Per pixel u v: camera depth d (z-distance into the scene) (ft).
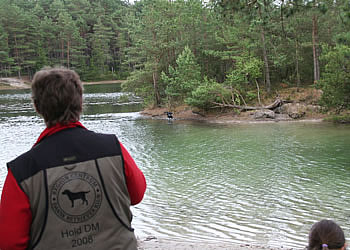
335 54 86.17
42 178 5.70
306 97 107.45
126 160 6.31
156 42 135.74
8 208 5.54
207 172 49.44
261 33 113.19
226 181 44.47
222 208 34.35
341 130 77.30
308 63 130.41
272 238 26.35
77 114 6.46
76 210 5.73
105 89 283.38
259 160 55.01
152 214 33.30
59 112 6.22
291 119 98.84
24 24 377.09
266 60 119.34
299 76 128.06
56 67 6.65
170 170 51.62
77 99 6.44
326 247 8.26
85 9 470.80
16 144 79.15
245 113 108.27
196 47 141.59
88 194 5.81
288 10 33.47
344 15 39.45
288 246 24.57
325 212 32.07
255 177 45.62
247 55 119.55
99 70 403.95
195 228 29.14
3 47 354.95
